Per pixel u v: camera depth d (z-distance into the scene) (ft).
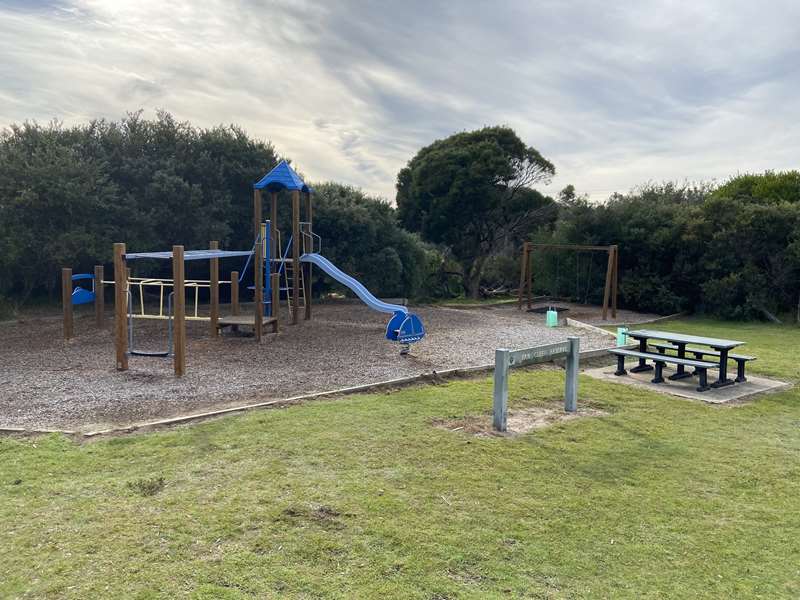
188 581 10.82
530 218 103.30
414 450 18.35
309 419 21.33
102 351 35.99
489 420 22.20
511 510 14.34
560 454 18.63
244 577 11.00
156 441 18.60
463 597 10.65
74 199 54.70
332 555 11.89
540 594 10.87
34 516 13.26
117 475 15.80
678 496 15.67
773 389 29.60
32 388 26.09
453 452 18.33
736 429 22.27
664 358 30.07
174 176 61.57
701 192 101.45
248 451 17.79
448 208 97.25
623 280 72.49
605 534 13.34
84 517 13.24
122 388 26.22
